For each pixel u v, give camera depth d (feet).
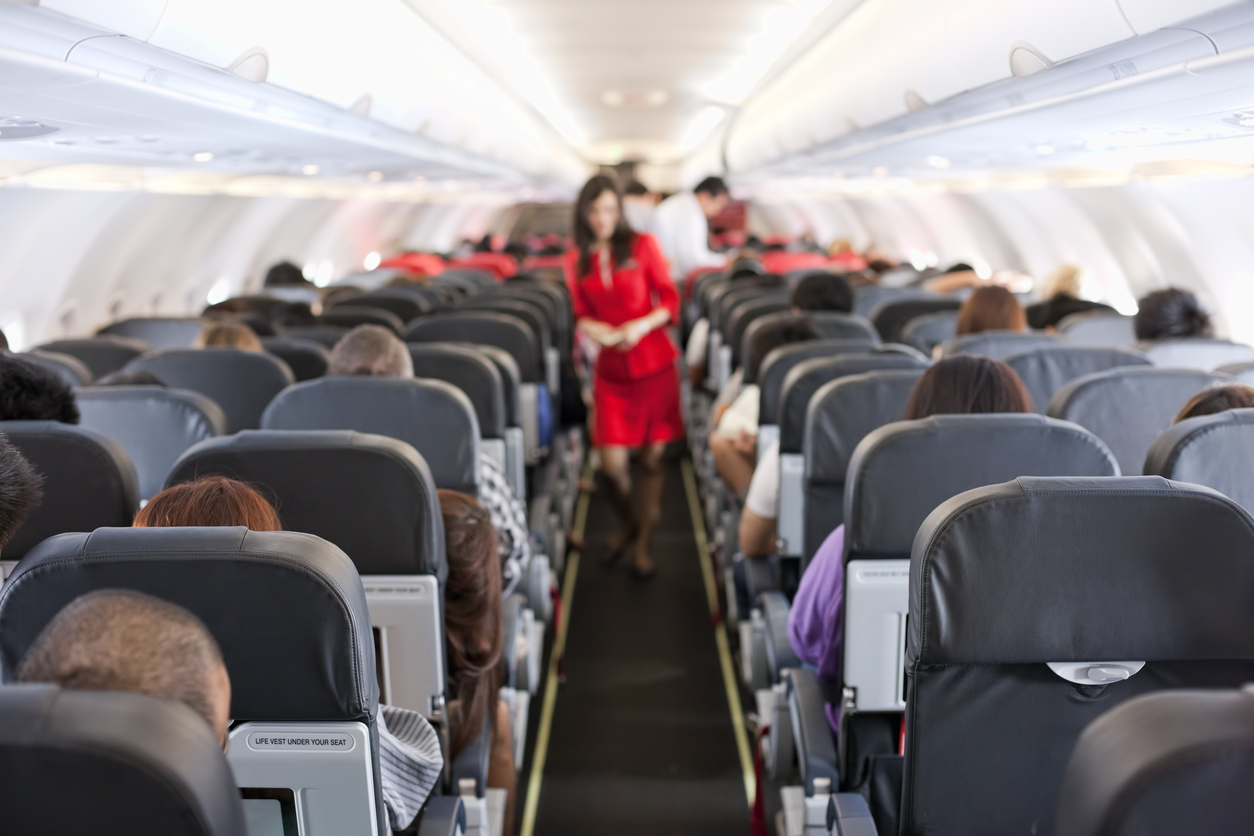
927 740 4.73
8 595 3.89
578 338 23.54
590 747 11.04
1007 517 4.27
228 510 4.66
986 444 5.98
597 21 17.95
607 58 22.53
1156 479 4.35
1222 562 4.26
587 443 23.21
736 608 12.25
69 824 2.39
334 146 13.62
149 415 7.79
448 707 7.01
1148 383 7.85
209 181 18.40
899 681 6.52
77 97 6.77
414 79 13.52
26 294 17.60
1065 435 5.99
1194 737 2.31
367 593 5.90
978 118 11.07
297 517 5.69
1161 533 4.26
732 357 15.78
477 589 6.75
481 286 25.52
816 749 6.63
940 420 6.07
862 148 17.54
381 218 43.91
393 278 25.53
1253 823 2.36
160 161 13.11
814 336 12.16
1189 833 2.38
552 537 14.12
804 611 7.35
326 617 3.96
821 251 46.11
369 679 4.16
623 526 16.22
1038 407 9.64
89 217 17.65
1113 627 4.37
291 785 4.33
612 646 13.52
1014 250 28.73
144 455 7.91
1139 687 4.54
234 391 10.44
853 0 14.11
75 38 5.55
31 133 8.56
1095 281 23.49
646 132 44.60
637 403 15.26
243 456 5.58
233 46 7.41
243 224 27.14
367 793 4.34
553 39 19.92
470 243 50.44
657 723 11.53
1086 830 2.43
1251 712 2.38
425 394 7.65
